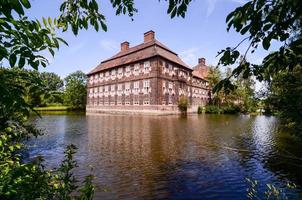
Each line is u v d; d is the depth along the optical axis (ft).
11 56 5.82
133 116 111.24
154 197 17.99
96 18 8.05
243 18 5.99
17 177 7.72
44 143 39.96
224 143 40.47
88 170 24.50
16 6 4.65
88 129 59.77
